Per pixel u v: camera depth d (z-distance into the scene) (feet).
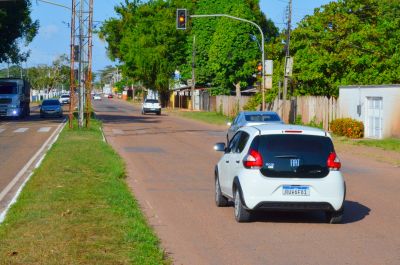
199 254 35.68
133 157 93.15
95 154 85.61
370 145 118.52
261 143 44.27
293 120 175.01
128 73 344.28
